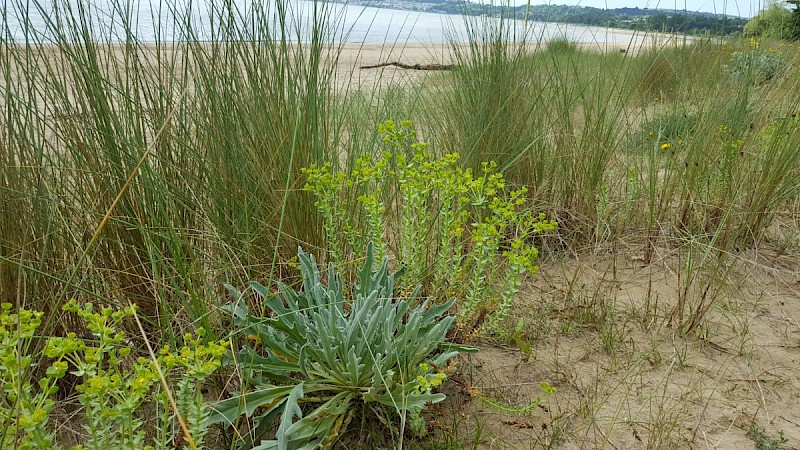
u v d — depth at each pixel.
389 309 2.00
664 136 3.95
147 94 2.36
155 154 2.26
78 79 2.13
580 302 2.68
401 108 3.99
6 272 1.95
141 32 2.53
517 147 3.26
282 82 2.43
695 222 3.28
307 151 2.47
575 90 3.96
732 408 2.08
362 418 1.88
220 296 2.31
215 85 2.37
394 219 2.96
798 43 4.08
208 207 2.34
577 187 3.40
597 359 2.34
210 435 1.89
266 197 2.44
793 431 1.98
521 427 1.97
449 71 4.00
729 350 2.40
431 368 1.96
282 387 1.83
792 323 2.59
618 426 1.99
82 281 2.03
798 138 3.08
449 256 2.42
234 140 2.39
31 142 2.21
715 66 3.96
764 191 3.07
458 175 2.29
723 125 3.45
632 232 3.31
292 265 2.22
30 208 2.02
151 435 1.79
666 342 2.45
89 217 2.16
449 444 1.83
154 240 2.23
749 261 2.88
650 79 4.44
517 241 2.09
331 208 2.30
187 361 1.39
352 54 12.52
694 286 2.86
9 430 1.21
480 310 2.25
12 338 1.23
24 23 2.07
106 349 1.35
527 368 2.28
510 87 3.36
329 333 1.93
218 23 2.37
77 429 1.87
